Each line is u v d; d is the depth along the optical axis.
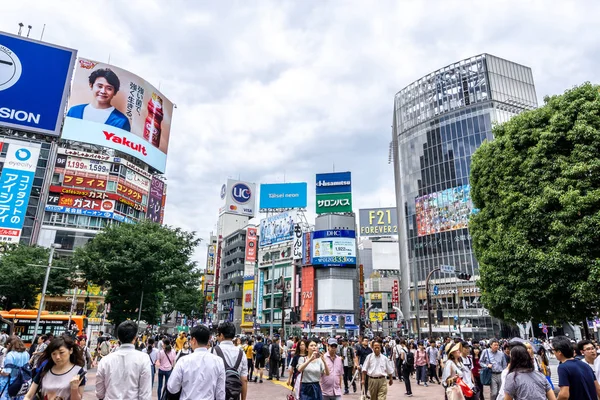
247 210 86.75
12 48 28.30
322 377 8.15
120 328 4.92
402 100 73.56
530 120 15.84
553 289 12.80
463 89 65.12
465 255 57.81
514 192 15.05
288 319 61.56
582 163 13.11
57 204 53.06
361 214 88.31
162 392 11.45
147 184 62.38
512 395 5.07
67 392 4.66
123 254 27.75
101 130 54.66
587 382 5.12
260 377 17.08
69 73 29.94
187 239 31.97
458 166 62.03
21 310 27.62
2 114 27.00
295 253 63.84
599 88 14.73
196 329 4.83
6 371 6.99
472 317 54.09
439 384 16.97
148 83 61.53
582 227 12.29
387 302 82.50
